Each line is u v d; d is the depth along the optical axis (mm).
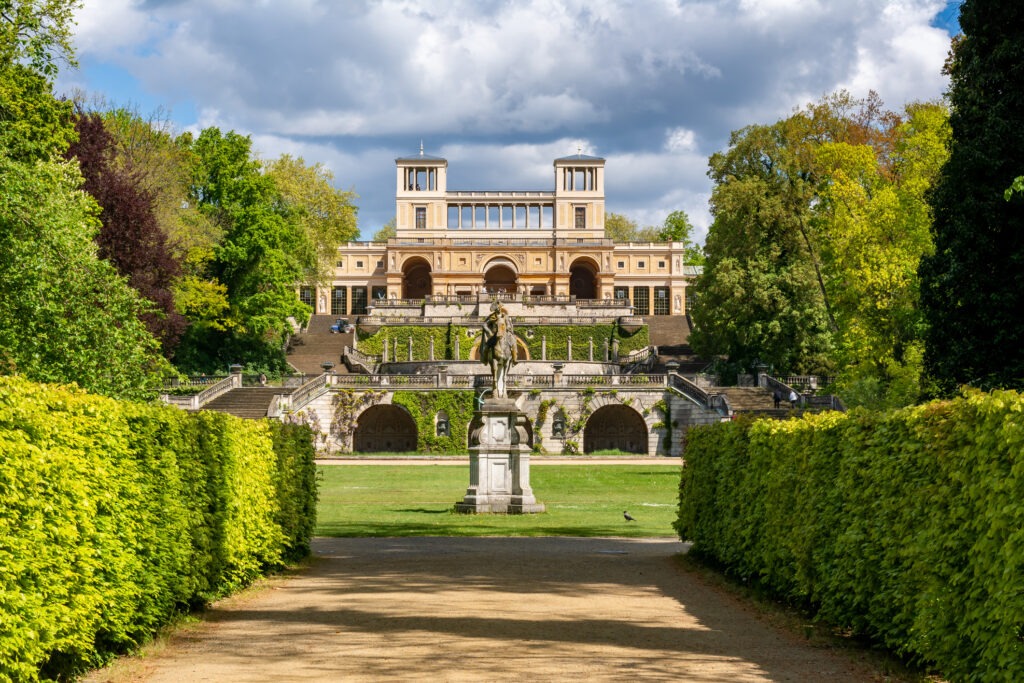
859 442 13242
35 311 24859
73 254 26188
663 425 70750
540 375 72250
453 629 13266
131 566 12086
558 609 14984
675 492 41750
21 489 9797
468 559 21188
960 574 9789
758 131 75750
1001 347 29516
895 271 45062
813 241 71875
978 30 30453
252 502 17828
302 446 22000
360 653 11719
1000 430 9344
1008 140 29281
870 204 47406
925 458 11117
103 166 51469
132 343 27375
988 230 29578
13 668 9117
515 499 32000
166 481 13523
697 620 14359
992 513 9289
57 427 10898
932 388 32375
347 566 20344
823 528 14094
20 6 31844
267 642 12555
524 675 10523
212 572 15406
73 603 10445
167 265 55625
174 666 11227
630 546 24172
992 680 9023
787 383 71938
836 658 11797
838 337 50875
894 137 64250
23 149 31578
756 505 17438
